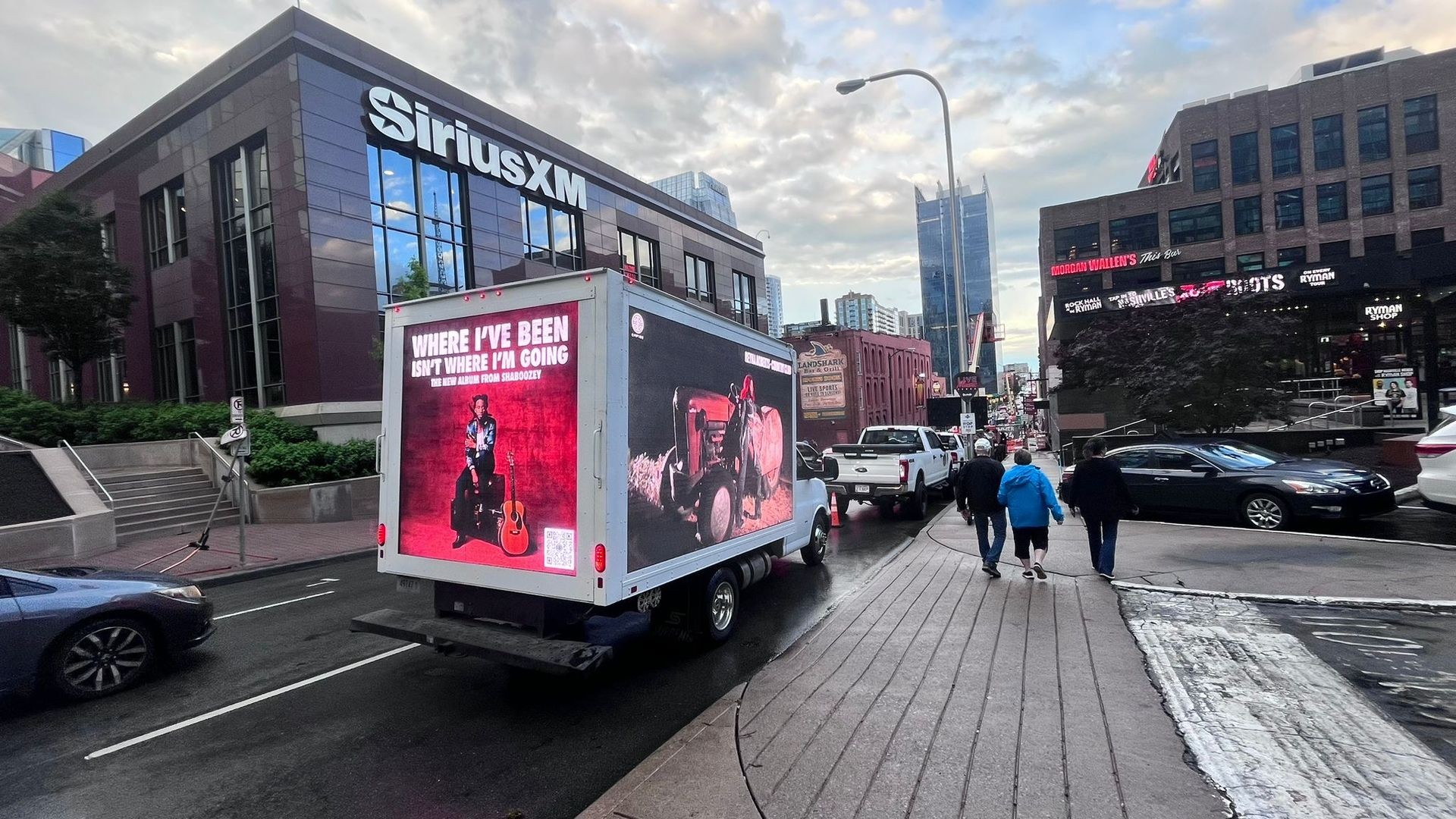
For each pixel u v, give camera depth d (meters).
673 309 5.31
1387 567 6.99
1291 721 3.75
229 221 20.44
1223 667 4.59
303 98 17.98
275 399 19.16
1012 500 7.29
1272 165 38.47
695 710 4.70
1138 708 3.98
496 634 4.79
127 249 23.28
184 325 22.02
